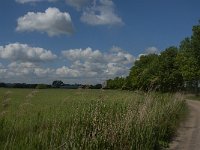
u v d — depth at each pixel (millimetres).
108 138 11594
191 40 70500
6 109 9242
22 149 9953
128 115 13047
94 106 12914
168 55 83625
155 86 17844
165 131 16688
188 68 71000
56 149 10078
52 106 15430
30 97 10906
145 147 12883
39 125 11688
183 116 26938
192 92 75562
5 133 10812
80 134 11125
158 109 18156
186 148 14875
